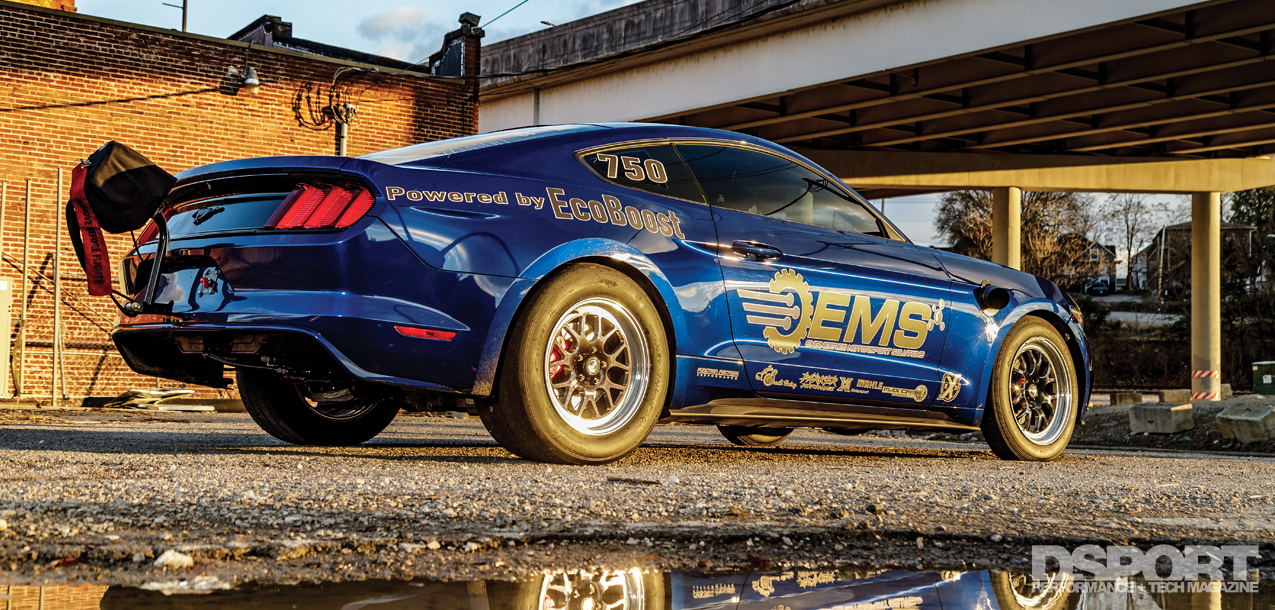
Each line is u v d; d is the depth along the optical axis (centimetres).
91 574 149
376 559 164
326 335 282
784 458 414
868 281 391
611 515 207
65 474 258
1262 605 153
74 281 1231
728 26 1630
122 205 304
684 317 337
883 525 207
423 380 294
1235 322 4356
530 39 2095
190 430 568
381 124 1448
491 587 148
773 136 2081
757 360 354
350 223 288
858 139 2203
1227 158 2516
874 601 148
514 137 342
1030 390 458
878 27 1502
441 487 239
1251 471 417
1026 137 2147
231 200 311
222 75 1326
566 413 316
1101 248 4919
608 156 346
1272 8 1306
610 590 150
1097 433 1323
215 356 312
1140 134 2200
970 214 4556
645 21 1864
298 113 1379
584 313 318
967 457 473
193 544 165
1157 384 4322
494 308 299
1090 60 1491
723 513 216
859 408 392
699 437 699
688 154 368
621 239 328
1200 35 1374
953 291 423
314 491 226
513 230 307
